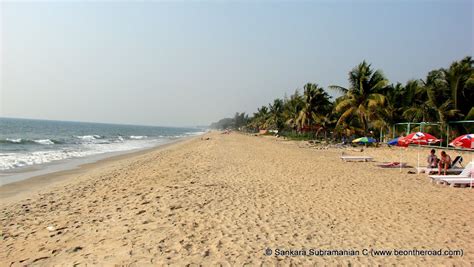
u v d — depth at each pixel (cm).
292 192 1030
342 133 4362
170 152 2920
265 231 650
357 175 1411
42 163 2130
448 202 916
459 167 1522
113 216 766
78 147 3759
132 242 589
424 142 1411
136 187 1147
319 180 1264
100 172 1667
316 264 504
